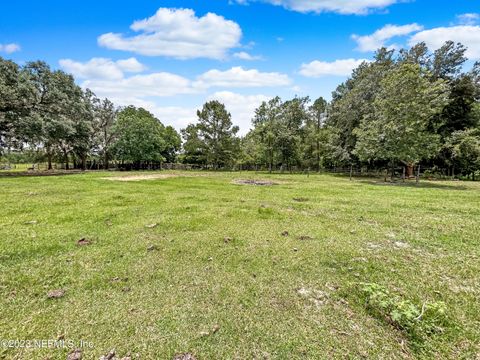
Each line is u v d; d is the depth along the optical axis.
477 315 2.81
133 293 3.16
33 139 22.08
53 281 3.41
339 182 19.19
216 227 6.09
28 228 5.70
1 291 3.15
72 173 25.33
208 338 2.41
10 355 2.14
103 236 5.29
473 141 20.69
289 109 35.38
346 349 2.29
